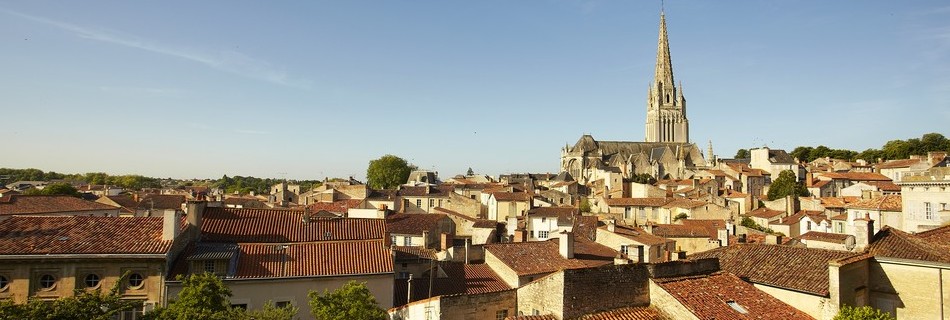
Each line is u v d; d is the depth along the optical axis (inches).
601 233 2498.8
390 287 1553.9
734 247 1435.8
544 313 1146.7
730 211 4077.3
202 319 1110.4
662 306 1111.6
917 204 2215.8
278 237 1748.3
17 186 7185.0
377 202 4301.2
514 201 4377.5
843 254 1262.3
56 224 1512.1
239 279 1443.2
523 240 2596.0
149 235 1497.3
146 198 4003.4
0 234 1428.4
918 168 4790.8
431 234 2701.8
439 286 1691.7
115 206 3777.1
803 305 1161.4
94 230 1496.1
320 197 4635.8
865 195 3828.7
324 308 1236.5
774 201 4466.0
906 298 1171.9
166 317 1131.9
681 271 1210.6
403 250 2183.8
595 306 1090.7
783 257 1311.5
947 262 1115.9
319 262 1558.8
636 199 4503.0
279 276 1475.1
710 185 5369.1
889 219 2593.5
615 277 1119.6
